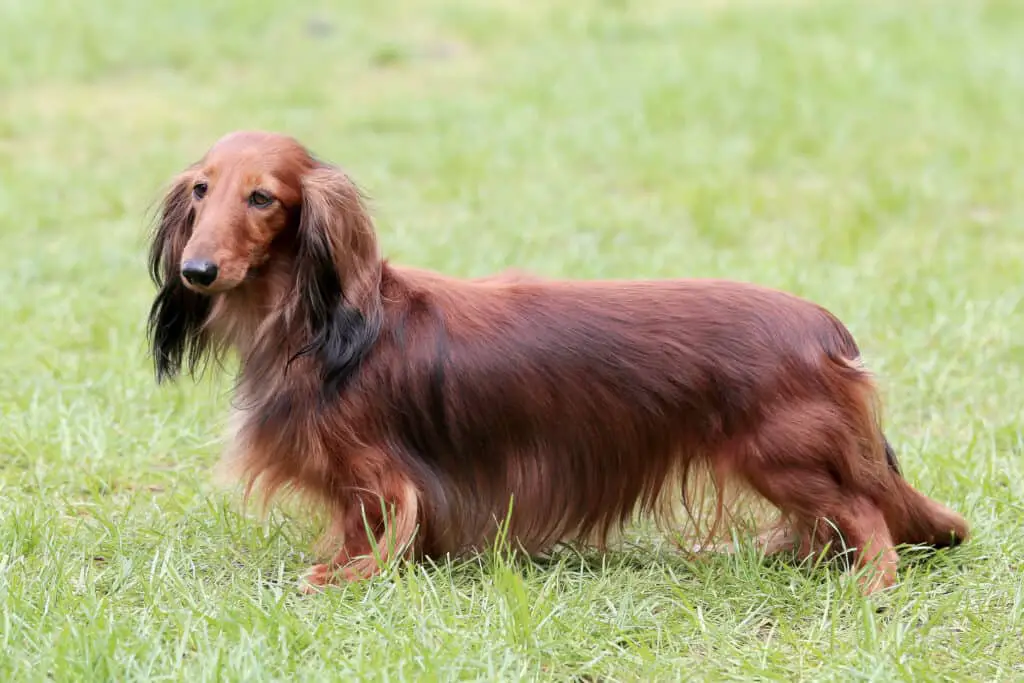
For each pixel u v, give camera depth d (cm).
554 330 818
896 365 1208
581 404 816
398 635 722
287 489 839
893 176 1870
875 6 3134
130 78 2578
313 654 711
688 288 835
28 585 766
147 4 3069
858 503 808
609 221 1664
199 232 764
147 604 760
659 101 2281
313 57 2750
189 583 793
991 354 1216
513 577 754
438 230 1620
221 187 777
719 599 792
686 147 2033
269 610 734
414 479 812
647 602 786
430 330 812
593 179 1906
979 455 1021
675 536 873
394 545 800
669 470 827
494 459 825
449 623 739
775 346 802
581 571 817
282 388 808
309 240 785
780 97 2295
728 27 2945
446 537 835
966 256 1510
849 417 802
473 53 2805
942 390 1152
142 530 871
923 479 958
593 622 750
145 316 1317
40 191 1792
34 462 1001
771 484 802
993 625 759
